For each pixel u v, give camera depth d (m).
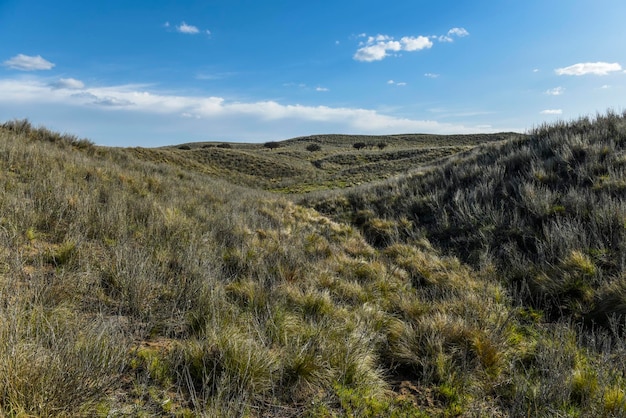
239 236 6.77
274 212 10.34
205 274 4.41
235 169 47.44
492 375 3.05
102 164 11.45
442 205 9.66
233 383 2.58
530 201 7.54
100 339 2.64
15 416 1.92
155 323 3.37
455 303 4.38
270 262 5.64
